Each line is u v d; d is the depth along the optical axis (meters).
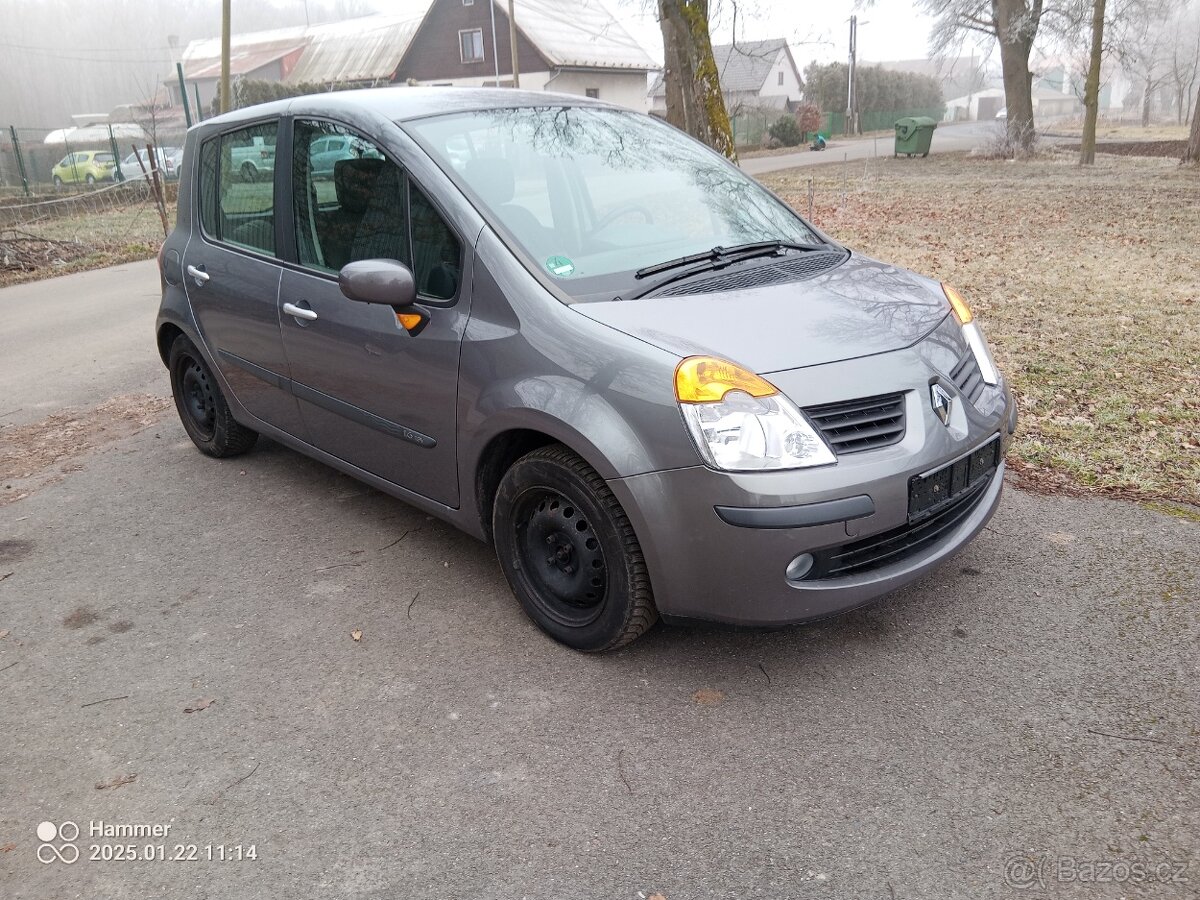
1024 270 9.62
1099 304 7.81
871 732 2.74
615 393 2.82
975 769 2.57
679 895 2.20
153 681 3.15
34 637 3.46
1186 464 4.46
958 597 3.43
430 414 3.40
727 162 4.32
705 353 2.79
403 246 3.47
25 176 26.39
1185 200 15.41
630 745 2.73
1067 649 3.09
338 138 3.75
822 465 2.68
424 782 2.62
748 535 2.67
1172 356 6.16
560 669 3.12
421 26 48.00
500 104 3.89
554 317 3.02
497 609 3.51
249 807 2.55
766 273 3.40
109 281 13.02
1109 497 4.18
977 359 3.39
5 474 5.19
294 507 4.51
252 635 3.40
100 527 4.39
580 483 2.93
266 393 4.39
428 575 3.78
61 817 2.55
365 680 3.10
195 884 2.30
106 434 5.80
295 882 2.30
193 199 4.82
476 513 3.43
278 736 2.84
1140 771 2.53
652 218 3.66
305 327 3.89
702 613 2.84
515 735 2.80
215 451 5.13
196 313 4.69
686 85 12.19
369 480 3.96
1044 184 19.47
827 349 2.91
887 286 3.47
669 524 2.75
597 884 2.25
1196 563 3.57
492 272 3.17
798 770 2.60
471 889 2.25
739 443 2.66
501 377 3.10
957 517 3.12
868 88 69.12
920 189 19.55
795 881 2.23
